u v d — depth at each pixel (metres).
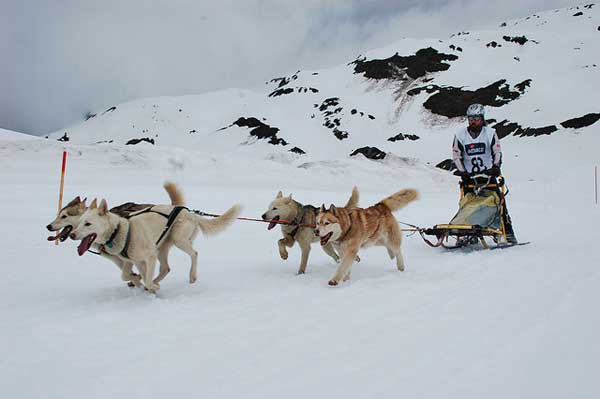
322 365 2.93
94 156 27.16
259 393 2.55
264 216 6.17
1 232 8.36
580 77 93.50
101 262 6.54
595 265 5.88
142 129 123.25
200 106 133.38
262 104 122.50
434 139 89.06
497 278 5.33
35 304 4.45
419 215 14.00
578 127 73.12
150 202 14.29
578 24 136.12
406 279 5.46
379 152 49.50
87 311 4.23
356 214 5.60
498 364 2.87
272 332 3.59
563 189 33.81
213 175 28.06
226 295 4.85
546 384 2.57
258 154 94.62
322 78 131.38
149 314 4.14
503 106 90.75
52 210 11.58
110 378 2.76
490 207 7.44
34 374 2.83
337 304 4.41
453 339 3.34
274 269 6.31
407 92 110.56
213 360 3.03
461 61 119.56
